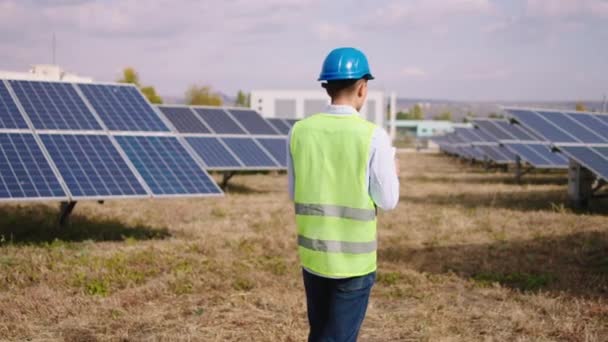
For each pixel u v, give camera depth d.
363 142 3.63
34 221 12.48
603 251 10.21
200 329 6.25
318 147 3.76
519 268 9.19
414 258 10.04
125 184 10.43
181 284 7.82
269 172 29.69
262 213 15.02
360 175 3.64
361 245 3.71
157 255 9.56
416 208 16.58
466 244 11.30
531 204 17.44
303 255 3.86
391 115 103.00
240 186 22.73
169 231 12.09
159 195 10.39
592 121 19.00
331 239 3.71
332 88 3.81
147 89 64.44
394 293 7.82
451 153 53.38
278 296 7.46
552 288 7.94
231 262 9.31
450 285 8.27
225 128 21.52
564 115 18.83
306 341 5.86
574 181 16.47
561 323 6.39
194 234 11.80
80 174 10.34
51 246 10.07
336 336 3.86
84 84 13.21
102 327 6.19
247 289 7.91
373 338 6.12
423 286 8.17
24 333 5.97
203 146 19.59
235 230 12.52
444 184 25.44
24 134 10.91
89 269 8.41
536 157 25.30
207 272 8.59
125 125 12.22
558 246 10.83
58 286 7.67
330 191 3.71
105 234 11.46
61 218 11.59
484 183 26.03
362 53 3.86
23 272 8.17
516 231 12.73
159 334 6.00
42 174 10.05
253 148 20.44
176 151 11.85
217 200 17.59
